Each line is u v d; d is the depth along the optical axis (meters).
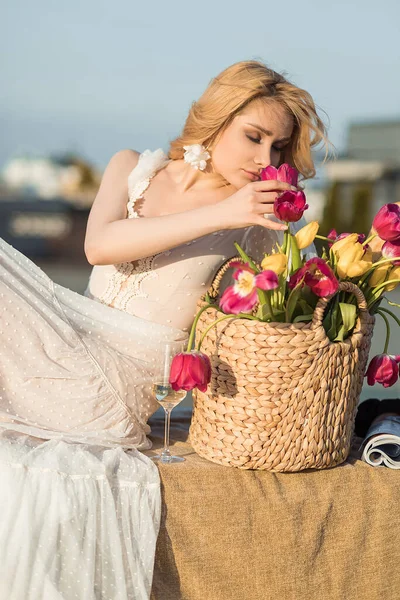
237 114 2.37
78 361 2.24
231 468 2.14
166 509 2.03
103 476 1.96
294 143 2.47
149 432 2.41
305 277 2.02
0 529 1.88
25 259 2.35
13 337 2.20
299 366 2.08
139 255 2.27
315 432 2.12
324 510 2.13
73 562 1.91
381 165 14.50
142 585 1.94
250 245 2.57
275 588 2.06
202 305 2.25
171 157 2.55
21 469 1.91
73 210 18.95
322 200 13.48
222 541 2.04
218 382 2.15
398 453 2.29
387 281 2.20
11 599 1.87
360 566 2.15
